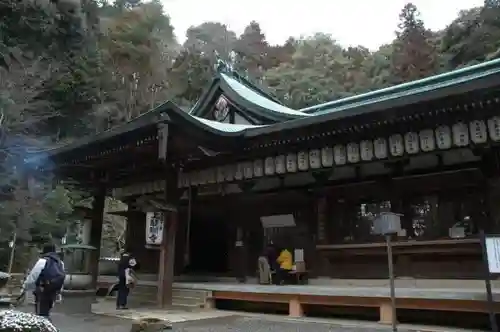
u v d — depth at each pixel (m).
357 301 9.67
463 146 10.34
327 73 58.12
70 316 10.57
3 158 22.36
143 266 18.62
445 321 9.21
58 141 28.95
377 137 11.57
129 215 19.52
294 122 11.71
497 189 10.90
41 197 23.20
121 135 11.70
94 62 32.56
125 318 10.30
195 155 12.98
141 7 55.62
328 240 13.98
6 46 25.47
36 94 26.19
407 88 15.73
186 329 8.67
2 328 4.79
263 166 13.71
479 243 10.96
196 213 18.34
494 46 39.72
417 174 12.41
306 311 10.82
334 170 13.94
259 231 16.19
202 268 17.81
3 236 20.69
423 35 48.44
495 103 9.50
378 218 8.07
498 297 8.19
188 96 49.28
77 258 11.43
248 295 11.48
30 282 7.57
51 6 28.50
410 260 12.47
